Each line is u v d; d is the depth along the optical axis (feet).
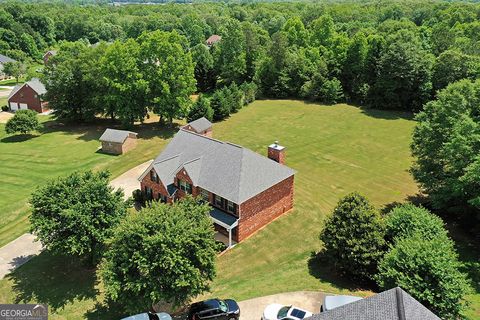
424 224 98.22
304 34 345.10
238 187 115.96
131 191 147.64
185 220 86.84
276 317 81.25
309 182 158.92
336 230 98.68
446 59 240.73
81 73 216.74
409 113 250.37
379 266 88.28
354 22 444.55
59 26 590.14
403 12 516.73
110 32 600.80
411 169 138.82
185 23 586.86
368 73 272.31
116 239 84.74
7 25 489.26
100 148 190.49
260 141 202.08
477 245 118.11
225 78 311.47
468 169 108.78
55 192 98.84
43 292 96.32
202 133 198.08
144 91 205.98
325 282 97.86
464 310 79.87
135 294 81.71
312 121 235.40
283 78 287.28
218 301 85.15
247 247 115.75
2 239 119.14
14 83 373.20
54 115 241.76
